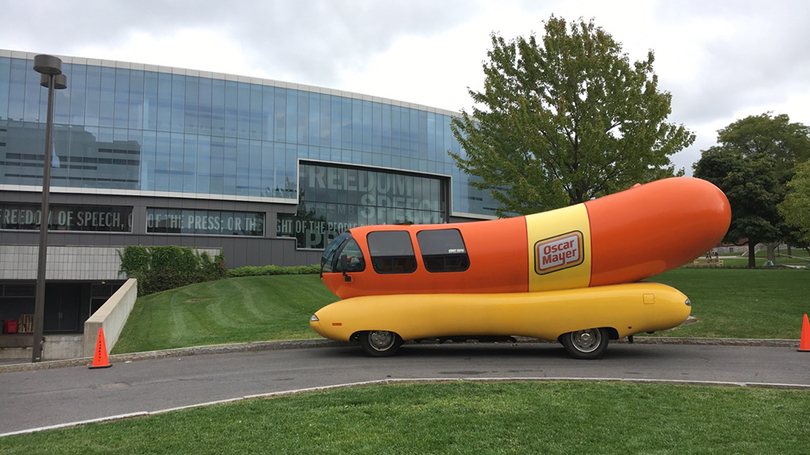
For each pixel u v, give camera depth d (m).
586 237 11.34
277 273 38.03
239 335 15.54
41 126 37.38
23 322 35.75
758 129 61.75
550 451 5.00
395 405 6.77
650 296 11.05
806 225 35.25
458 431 5.62
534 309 11.25
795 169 40.34
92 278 32.41
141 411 7.22
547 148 17.55
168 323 19.97
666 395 7.25
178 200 40.25
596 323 11.05
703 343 13.44
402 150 49.25
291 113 44.50
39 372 11.19
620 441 5.28
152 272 33.47
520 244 11.52
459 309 11.46
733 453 4.95
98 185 38.09
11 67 37.06
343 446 5.19
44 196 13.55
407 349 13.02
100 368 11.39
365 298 11.98
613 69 18.00
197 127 41.06
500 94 19.27
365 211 47.72
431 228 12.05
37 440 5.63
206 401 7.74
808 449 5.05
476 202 53.19
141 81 39.84
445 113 52.12
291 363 11.20
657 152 17.31
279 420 6.15
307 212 45.09
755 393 7.42
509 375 9.38
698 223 11.02
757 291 20.91
